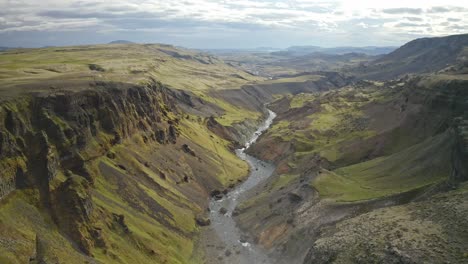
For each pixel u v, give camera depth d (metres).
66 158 101.88
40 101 104.88
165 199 125.62
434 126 155.62
